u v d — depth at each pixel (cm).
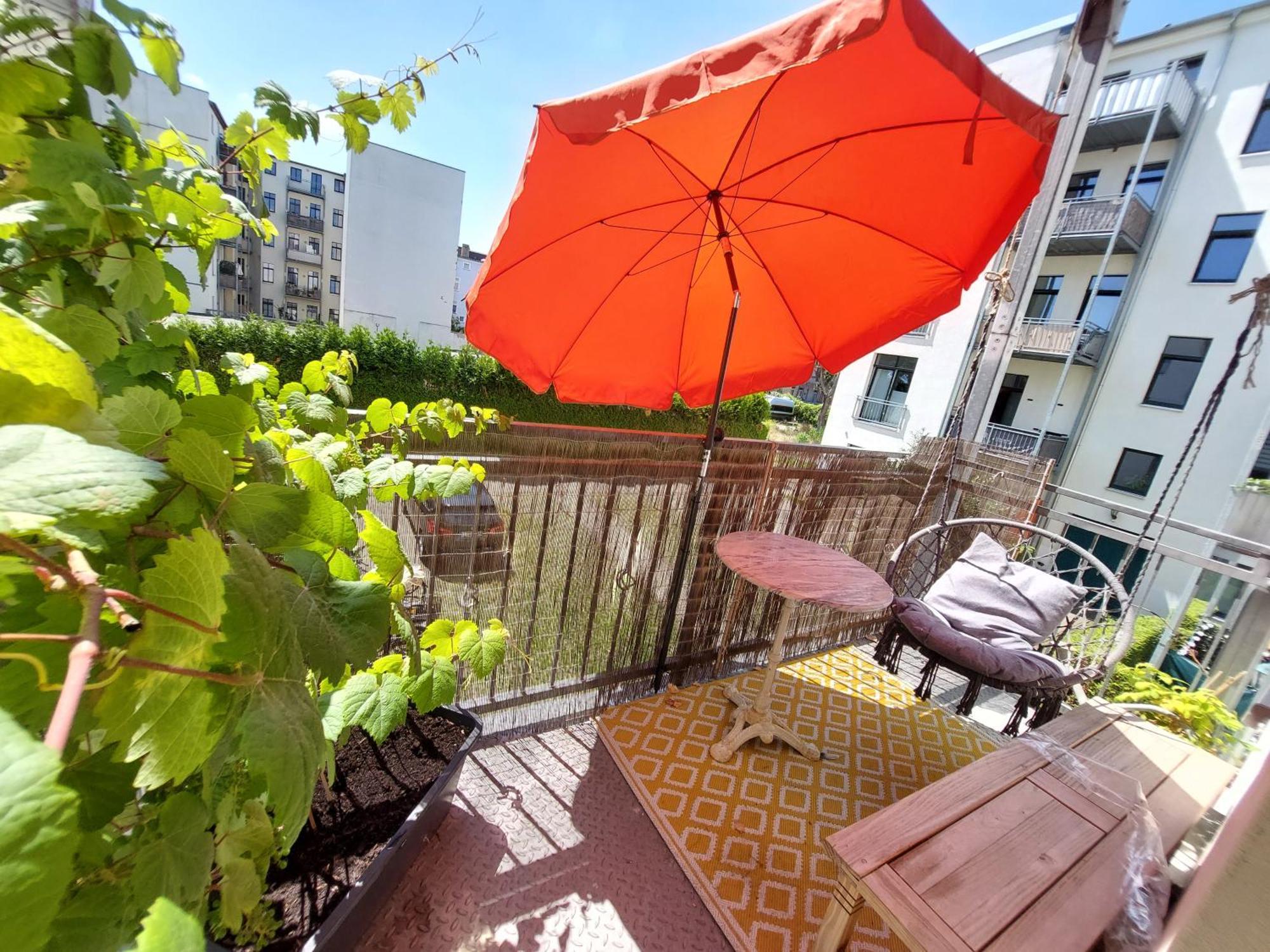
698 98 101
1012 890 105
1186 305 1018
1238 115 968
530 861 158
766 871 166
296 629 55
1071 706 266
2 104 68
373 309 2092
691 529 229
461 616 191
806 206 200
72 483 33
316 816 133
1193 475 998
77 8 76
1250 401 953
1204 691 244
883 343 229
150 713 38
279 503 64
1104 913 103
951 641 218
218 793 74
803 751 218
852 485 295
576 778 193
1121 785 139
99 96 85
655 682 248
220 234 100
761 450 250
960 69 103
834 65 135
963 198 177
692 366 263
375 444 142
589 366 234
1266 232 942
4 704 39
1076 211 1084
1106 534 282
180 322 92
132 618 38
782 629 217
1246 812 94
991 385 333
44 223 68
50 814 22
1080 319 1137
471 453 176
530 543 198
